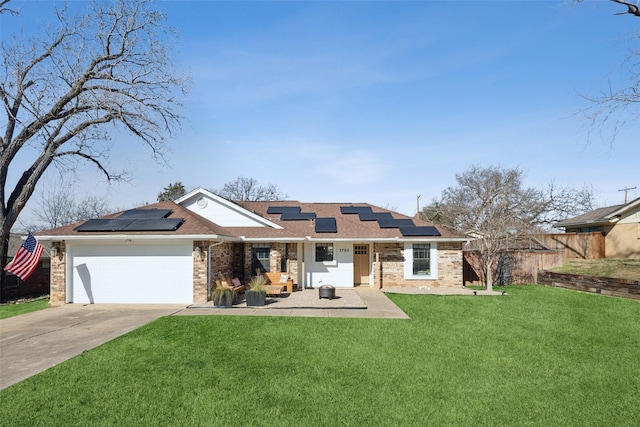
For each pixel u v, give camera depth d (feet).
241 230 60.49
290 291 57.26
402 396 20.77
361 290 61.21
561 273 63.87
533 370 24.97
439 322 37.76
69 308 45.98
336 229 65.26
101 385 21.79
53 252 49.01
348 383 22.41
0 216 56.39
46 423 17.60
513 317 40.63
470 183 95.35
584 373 24.59
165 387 21.59
